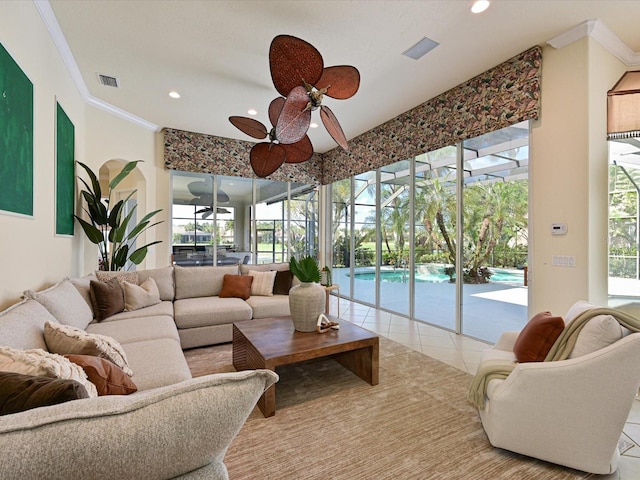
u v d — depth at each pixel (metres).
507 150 3.33
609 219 2.87
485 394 1.83
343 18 2.55
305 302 2.63
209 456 0.71
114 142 4.53
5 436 0.54
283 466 1.60
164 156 5.27
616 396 1.45
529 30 2.68
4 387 0.77
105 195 6.88
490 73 3.30
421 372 2.73
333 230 6.78
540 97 2.94
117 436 0.59
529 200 3.07
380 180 5.29
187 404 0.66
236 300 3.76
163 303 3.51
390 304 5.09
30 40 2.30
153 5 2.42
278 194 6.64
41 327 1.68
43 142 2.60
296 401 2.24
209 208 5.89
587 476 1.53
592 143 2.65
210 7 2.44
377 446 1.76
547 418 1.57
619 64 2.93
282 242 6.68
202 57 3.13
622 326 1.56
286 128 2.62
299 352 2.20
